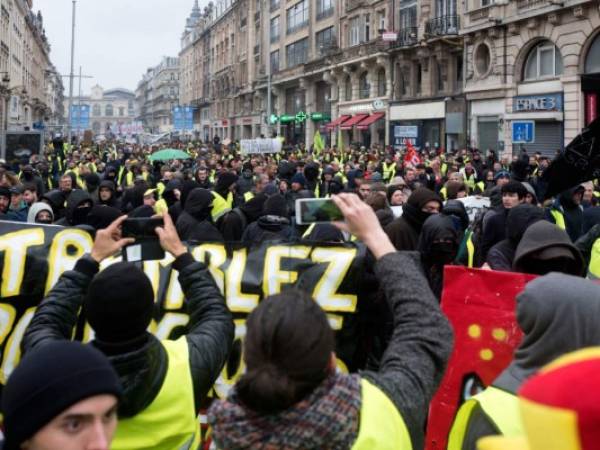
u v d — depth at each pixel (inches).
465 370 149.5
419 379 79.8
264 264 154.2
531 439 45.4
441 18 1378.0
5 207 333.1
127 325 89.5
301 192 480.1
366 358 157.5
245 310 152.8
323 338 68.9
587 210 322.3
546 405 44.1
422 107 1496.1
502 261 216.1
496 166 814.5
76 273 110.0
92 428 66.7
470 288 150.3
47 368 65.9
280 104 2608.3
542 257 140.4
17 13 2573.8
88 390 65.6
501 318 146.9
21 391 65.1
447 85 1425.9
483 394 92.7
